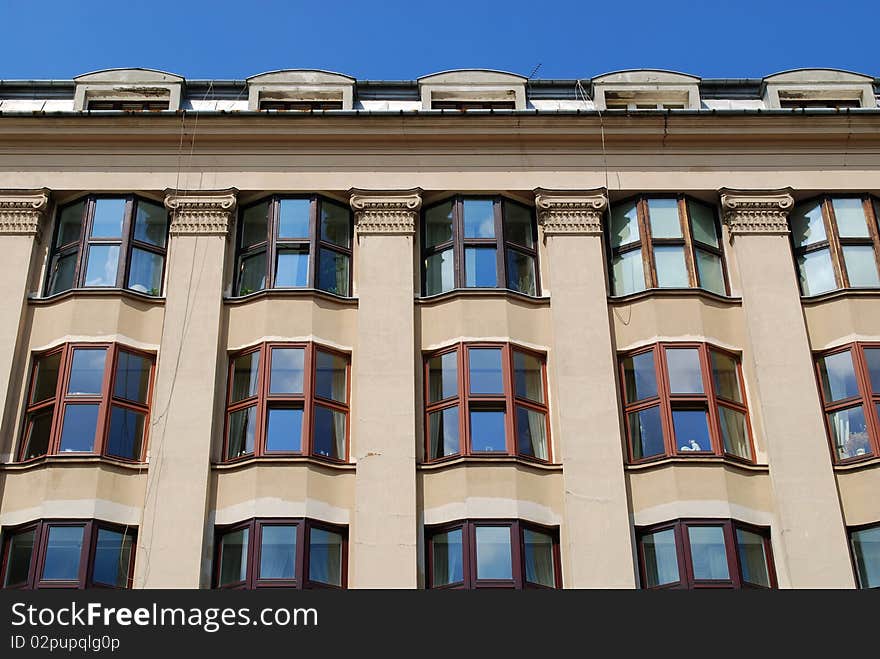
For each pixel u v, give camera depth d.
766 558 19.97
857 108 24.86
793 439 20.75
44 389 21.27
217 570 19.53
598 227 23.16
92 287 22.11
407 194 23.44
